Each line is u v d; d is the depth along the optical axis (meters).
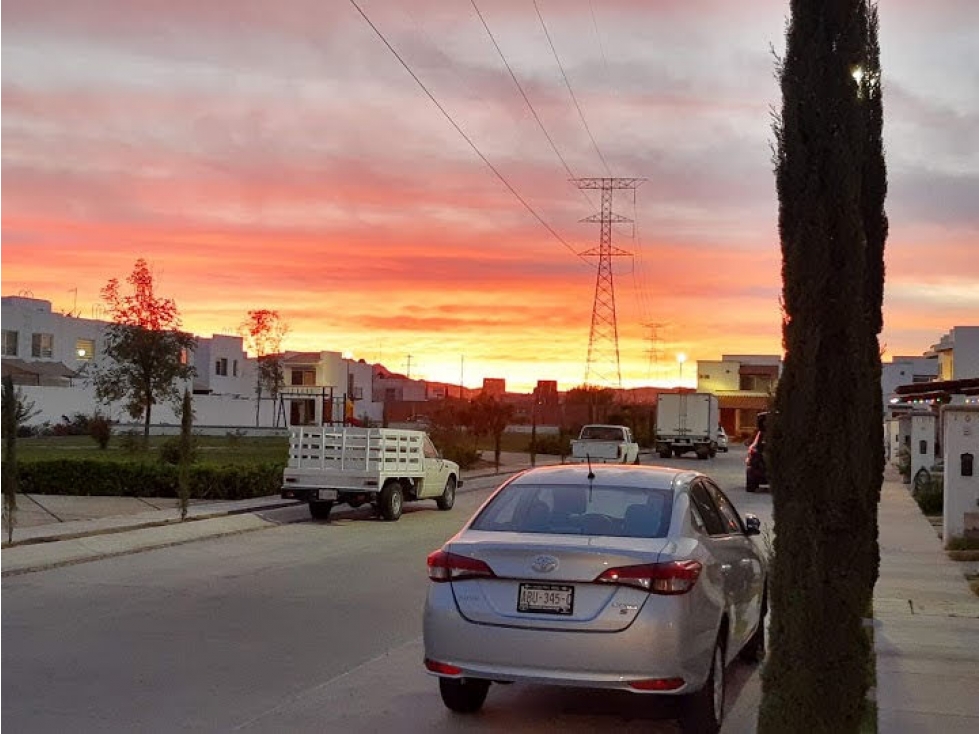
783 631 6.04
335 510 24.78
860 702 5.95
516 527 7.62
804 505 6.04
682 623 6.77
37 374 64.69
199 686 8.53
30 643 10.09
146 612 11.77
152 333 41.00
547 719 7.75
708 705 7.14
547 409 102.62
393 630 10.84
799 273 6.13
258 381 85.50
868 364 6.16
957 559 16.92
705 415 58.84
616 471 8.34
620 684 6.71
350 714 7.79
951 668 9.24
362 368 106.38
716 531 8.21
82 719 7.58
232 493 25.03
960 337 51.28
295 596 12.90
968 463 18.52
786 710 5.96
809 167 6.21
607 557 6.84
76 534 18.09
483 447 60.09
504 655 6.90
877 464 8.59
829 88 6.28
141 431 64.81
